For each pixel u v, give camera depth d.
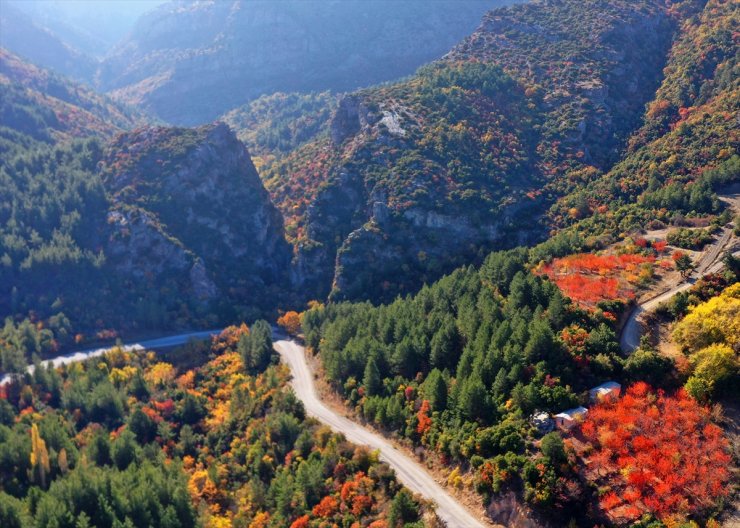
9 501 117.75
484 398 108.06
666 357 108.19
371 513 104.81
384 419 127.62
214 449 150.88
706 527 81.94
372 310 173.88
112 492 121.56
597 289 132.00
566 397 103.00
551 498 88.62
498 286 150.38
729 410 97.44
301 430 135.88
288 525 111.12
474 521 96.00
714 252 144.75
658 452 91.12
